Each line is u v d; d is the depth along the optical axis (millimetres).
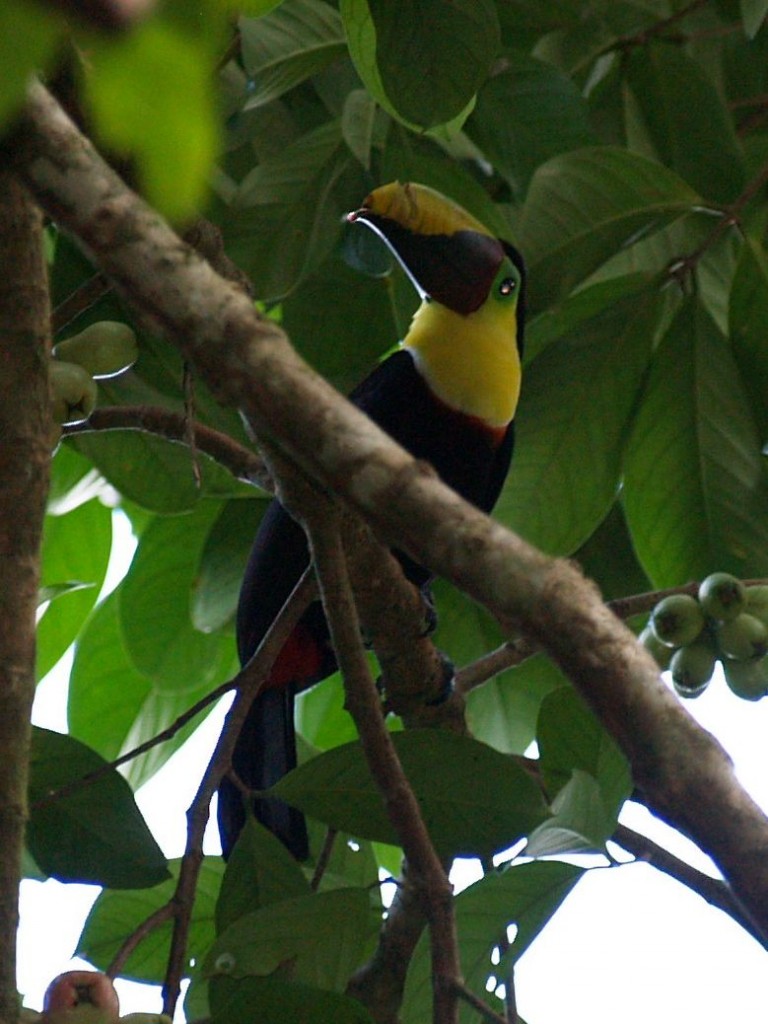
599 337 7367
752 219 8344
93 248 2996
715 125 7750
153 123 2105
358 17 4875
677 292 8133
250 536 8055
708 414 7297
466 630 8117
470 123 7512
